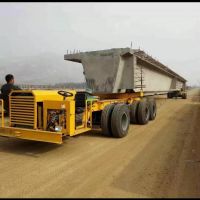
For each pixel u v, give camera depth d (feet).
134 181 13.24
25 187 12.36
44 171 14.65
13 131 18.76
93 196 11.43
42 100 18.84
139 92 35.70
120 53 29.07
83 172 14.53
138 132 27.02
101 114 24.32
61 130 17.92
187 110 51.37
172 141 22.54
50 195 11.50
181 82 111.45
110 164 15.99
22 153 18.52
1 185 12.58
